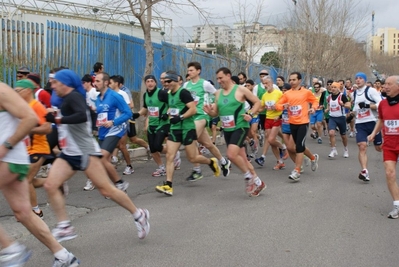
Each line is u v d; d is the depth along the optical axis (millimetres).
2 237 4102
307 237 5766
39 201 7531
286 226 6207
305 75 30500
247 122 7672
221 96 7648
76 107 4945
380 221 6512
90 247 5426
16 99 3973
